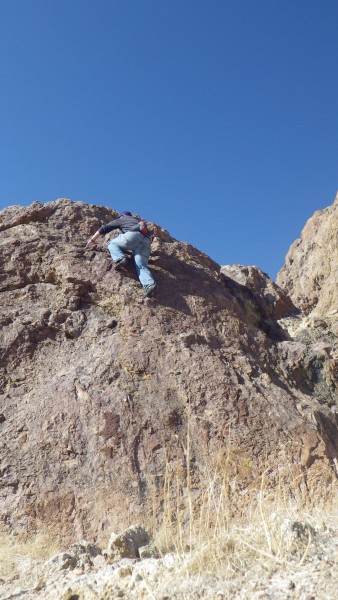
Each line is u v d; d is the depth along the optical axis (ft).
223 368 22.30
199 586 10.06
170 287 25.70
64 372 21.79
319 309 55.01
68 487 18.38
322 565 9.96
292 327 33.68
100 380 21.16
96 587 11.16
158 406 20.54
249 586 9.73
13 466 18.88
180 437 19.79
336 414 23.94
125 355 22.11
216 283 28.07
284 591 9.32
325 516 13.78
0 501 18.08
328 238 61.41
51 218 28.04
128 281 25.11
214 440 19.72
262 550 10.74
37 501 18.06
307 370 26.48
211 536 11.86
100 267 25.54
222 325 25.18
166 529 13.30
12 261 25.50
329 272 58.65
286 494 18.08
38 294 24.67
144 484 18.40
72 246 26.35
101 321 23.67
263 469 18.97
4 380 21.72
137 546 13.93
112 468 18.75
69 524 17.61
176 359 22.21
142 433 19.71
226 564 10.64
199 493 18.01
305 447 19.85
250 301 31.60
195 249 30.53
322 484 18.53
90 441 19.45
